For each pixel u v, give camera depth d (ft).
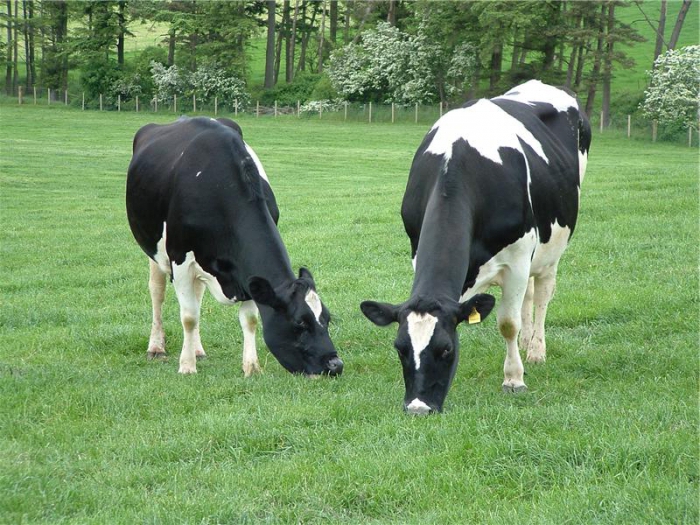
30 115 193.57
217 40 239.91
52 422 23.35
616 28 175.63
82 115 200.95
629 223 48.47
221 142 28.50
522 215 25.18
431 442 20.74
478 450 20.07
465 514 17.43
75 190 79.30
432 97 204.03
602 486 18.15
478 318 21.57
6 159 102.47
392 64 202.69
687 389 24.94
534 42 180.65
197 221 27.81
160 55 250.78
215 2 234.58
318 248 46.88
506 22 173.99
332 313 34.73
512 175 25.31
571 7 182.09
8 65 266.77
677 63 155.43
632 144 146.41
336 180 87.97
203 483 19.39
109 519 17.42
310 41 283.18
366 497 18.54
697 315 32.01
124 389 25.86
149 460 20.83
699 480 18.39
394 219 55.26
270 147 129.80
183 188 28.17
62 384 26.66
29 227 58.70
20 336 33.27
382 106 205.05
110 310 36.99
